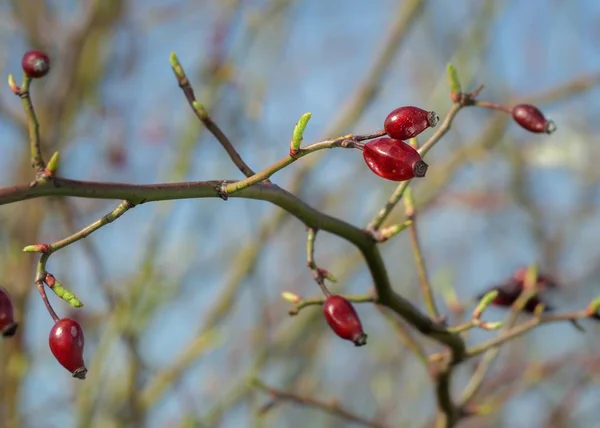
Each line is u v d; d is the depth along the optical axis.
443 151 1.64
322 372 1.66
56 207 1.24
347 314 0.73
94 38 1.37
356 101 1.42
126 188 0.70
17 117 1.24
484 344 0.80
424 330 0.78
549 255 1.54
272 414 1.59
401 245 1.80
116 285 1.44
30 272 1.27
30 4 1.33
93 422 1.28
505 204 1.64
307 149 0.69
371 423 0.86
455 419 0.83
